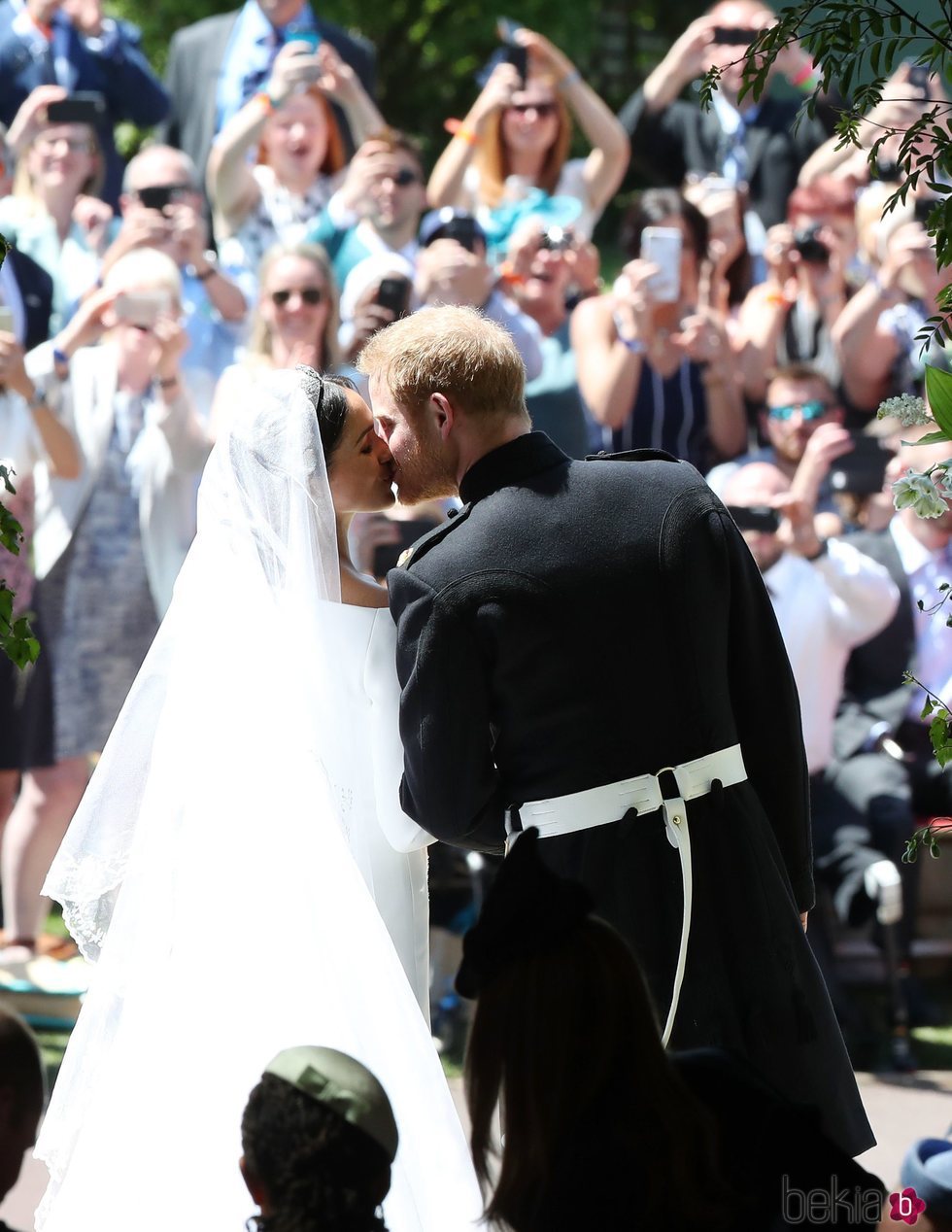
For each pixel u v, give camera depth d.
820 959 18.38
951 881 20.22
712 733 9.17
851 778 18.64
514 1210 6.52
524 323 20.80
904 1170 9.19
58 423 19.11
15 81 25.33
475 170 23.77
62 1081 9.98
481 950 6.79
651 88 26.12
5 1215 13.12
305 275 19.30
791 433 19.83
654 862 8.97
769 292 22.44
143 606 19.66
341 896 9.65
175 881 9.81
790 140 25.23
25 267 21.67
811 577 18.64
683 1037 8.89
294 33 24.69
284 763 9.76
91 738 19.36
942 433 8.02
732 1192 6.44
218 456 10.09
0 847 20.41
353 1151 6.68
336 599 9.97
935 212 8.39
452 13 44.09
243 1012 9.46
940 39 8.16
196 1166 9.27
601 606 8.95
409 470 9.60
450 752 9.02
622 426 20.77
